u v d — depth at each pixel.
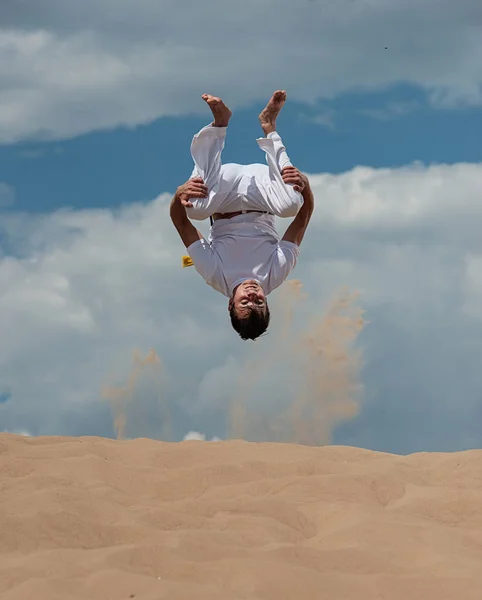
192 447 6.18
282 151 4.89
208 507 4.83
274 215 5.09
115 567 3.70
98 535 4.26
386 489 5.27
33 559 3.83
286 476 5.54
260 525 4.46
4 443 6.20
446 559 3.96
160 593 3.39
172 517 4.57
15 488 5.08
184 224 4.97
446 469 5.69
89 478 5.34
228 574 3.68
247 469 5.59
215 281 4.89
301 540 4.39
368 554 4.02
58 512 4.45
